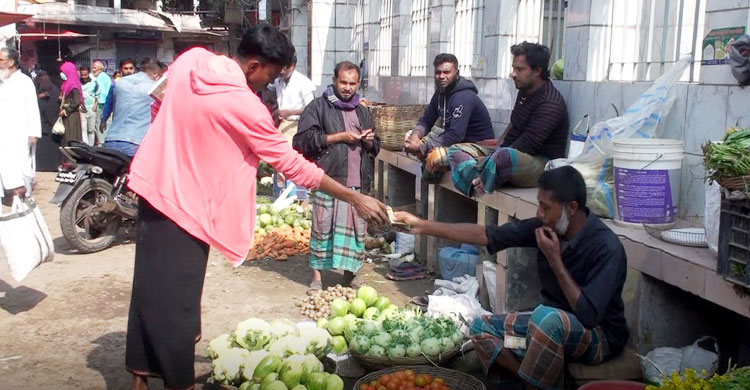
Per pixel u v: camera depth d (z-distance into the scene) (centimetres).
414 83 955
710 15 428
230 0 1894
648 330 396
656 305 396
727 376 284
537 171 534
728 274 321
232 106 326
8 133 695
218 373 387
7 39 1301
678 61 465
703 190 434
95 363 454
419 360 412
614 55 551
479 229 402
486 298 564
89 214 724
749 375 276
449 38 856
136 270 344
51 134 1278
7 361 455
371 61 1198
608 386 326
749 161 304
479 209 565
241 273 667
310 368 385
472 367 439
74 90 1183
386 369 403
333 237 594
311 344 416
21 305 564
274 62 348
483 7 778
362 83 1248
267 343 415
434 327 425
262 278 653
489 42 723
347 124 601
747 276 310
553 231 367
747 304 319
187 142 332
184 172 334
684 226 433
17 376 433
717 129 422
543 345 361
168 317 337
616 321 373
